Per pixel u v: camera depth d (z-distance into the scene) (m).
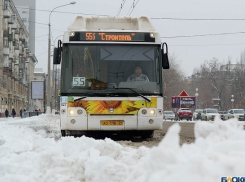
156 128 33.53
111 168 14.02
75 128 33.09
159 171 6.44
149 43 34.44
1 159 17.36
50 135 40.88
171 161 6.60
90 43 34.03
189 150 7.78
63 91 33.44
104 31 34.25
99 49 33.97
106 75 33.66
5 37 170.62
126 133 36.53
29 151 20.33
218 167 6.22
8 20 174.75
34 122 74.75
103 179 13.96
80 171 15.31
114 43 34.16
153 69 34.09
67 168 15.66
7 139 30.94
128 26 36.59
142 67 34.06
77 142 18.97
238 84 198.50
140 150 18.05
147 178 6.58
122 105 33.28
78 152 18.31
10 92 177.62
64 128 33.28
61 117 33.44
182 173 6.15
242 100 194.62
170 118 150.12
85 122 33.09
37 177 15.23
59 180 14.55
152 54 34.34
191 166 6.25
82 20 35.38
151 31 34.69
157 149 6.71
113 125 33.22
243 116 126.25
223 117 135.62
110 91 33.41
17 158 17.23
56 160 16.02
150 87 33.81
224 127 8.07
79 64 33.72
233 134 7.79
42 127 55.62
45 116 101.75
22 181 14.85
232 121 8.43
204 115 139.50
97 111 33.19
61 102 33.47
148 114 33.44
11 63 181.38
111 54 33.97
